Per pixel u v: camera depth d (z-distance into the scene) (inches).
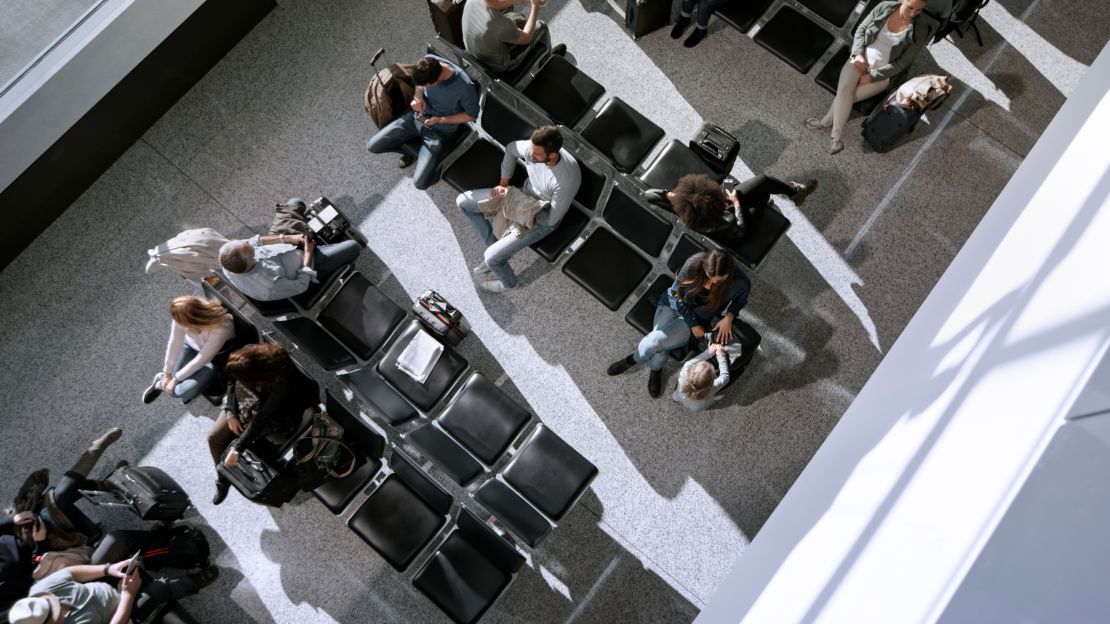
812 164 215.6
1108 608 53.9
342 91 234.2
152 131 233.0
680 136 221.3
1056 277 97.4
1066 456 69.0
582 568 190.2
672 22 234.8
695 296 171.9
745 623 126.7
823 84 209.0
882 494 105.5
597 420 199.9
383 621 191.0
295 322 183.2
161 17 212.7
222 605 193.8
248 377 157.6
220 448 181.8
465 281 214.7
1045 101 215.6
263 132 231.8
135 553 178.9
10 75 197.2
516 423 177.5
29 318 218.2
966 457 86.4
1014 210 145.9
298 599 193.5
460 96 189.3
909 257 205.6
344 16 241.0
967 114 215.8
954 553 74.5
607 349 205.2
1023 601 62.2
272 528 198.2
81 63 201.6
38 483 183.0
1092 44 219.3
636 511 192.9
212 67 238.1
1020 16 223.5
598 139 195.3
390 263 217.5
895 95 198.7
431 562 174.9
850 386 196.9
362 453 184.9
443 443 178.4
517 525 167.5
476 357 207.6
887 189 211.5
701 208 163.8
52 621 152.6
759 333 196.9
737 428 196.1
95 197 227.8
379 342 188.4
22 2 194.1
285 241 190.2
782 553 135.0
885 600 82.6
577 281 191.0
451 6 197.6
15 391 212.1
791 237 209.6
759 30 210.8
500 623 188.4
